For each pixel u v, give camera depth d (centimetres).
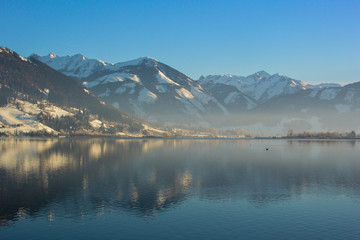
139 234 5709
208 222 6300
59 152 19512
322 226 6112
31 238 5538
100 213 6800
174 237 5588
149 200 7812
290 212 6944
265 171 12506
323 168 13500
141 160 16062
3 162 14288
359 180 10562
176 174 11562
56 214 6731
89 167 13138
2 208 7119
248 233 5772
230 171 12450
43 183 9706
